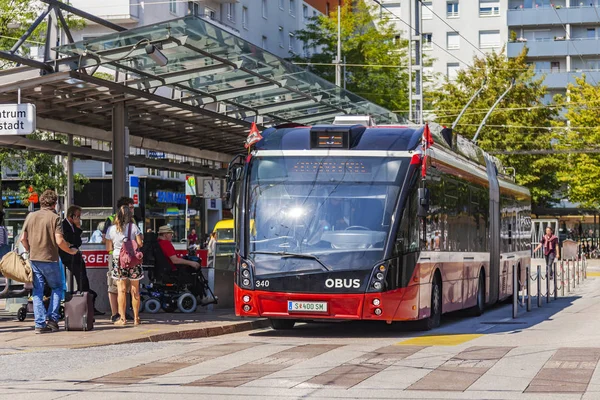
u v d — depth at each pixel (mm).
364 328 19156
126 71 20219
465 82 71562
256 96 23562
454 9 95250
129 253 17625
